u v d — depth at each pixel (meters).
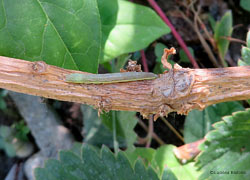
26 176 0.22
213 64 0.21
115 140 0.18
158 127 0.20
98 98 0.10
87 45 0.11
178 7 0.22
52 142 0.22
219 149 0.14
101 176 0.13
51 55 0.11
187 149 0.16
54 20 0.11
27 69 0.09
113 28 0.15
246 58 0.14
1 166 0.23
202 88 0.09
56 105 0.22
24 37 0.10
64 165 0.13
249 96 0.10
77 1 0.11
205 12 0.22
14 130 0.23
